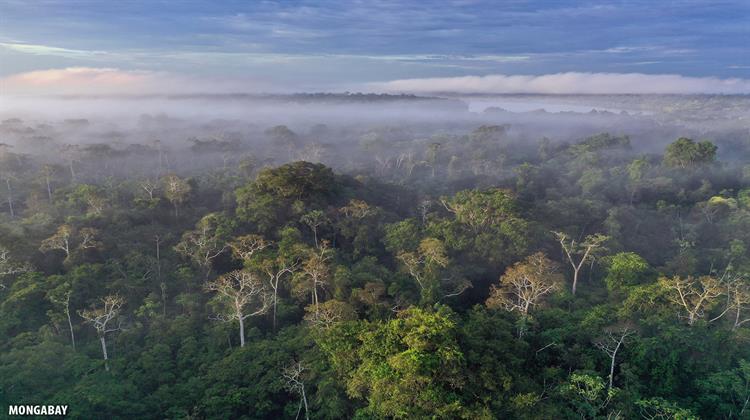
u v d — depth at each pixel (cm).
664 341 4550
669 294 5284
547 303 5650
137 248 7206
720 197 9688
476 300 6756
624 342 4572
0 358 4569
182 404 4362
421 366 3394
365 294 5709
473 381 3562
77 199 9025
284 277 6581
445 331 3697
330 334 4347
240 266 7356
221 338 5428
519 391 3769
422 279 6256
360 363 4084
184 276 6675
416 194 11300
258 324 5962
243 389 4425
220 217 7994
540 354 4622
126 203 9644
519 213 7669
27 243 6775
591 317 4916
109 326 5578
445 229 7569
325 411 4038
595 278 7112
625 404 3928
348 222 8381
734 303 5225
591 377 4003
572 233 8019
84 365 4588
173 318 5912
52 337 5156
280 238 7931
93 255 6912
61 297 5628
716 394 4216
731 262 7038
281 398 4575
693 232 8612
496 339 4378
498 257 7025
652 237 8656
